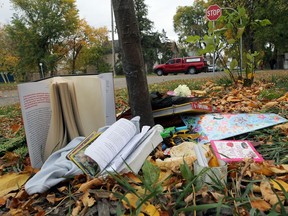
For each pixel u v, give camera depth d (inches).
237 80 201.8
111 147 56.3
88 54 1535.4
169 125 86.8
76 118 71.4
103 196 47.2
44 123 68.8
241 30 180.7
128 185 46.7
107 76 79.9
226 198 41.7
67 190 52.8
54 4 1278.3
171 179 50.3
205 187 44.8
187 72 1066.7
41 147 67.7
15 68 1253.7
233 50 213.3
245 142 63.5
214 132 74.1
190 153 60.8
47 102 69.6
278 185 43.3
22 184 59.1
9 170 69.3
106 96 79.4
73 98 71.1
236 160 55.0
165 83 325.7
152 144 60.5
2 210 49.9
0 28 1238.3
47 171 54.9
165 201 44.2
